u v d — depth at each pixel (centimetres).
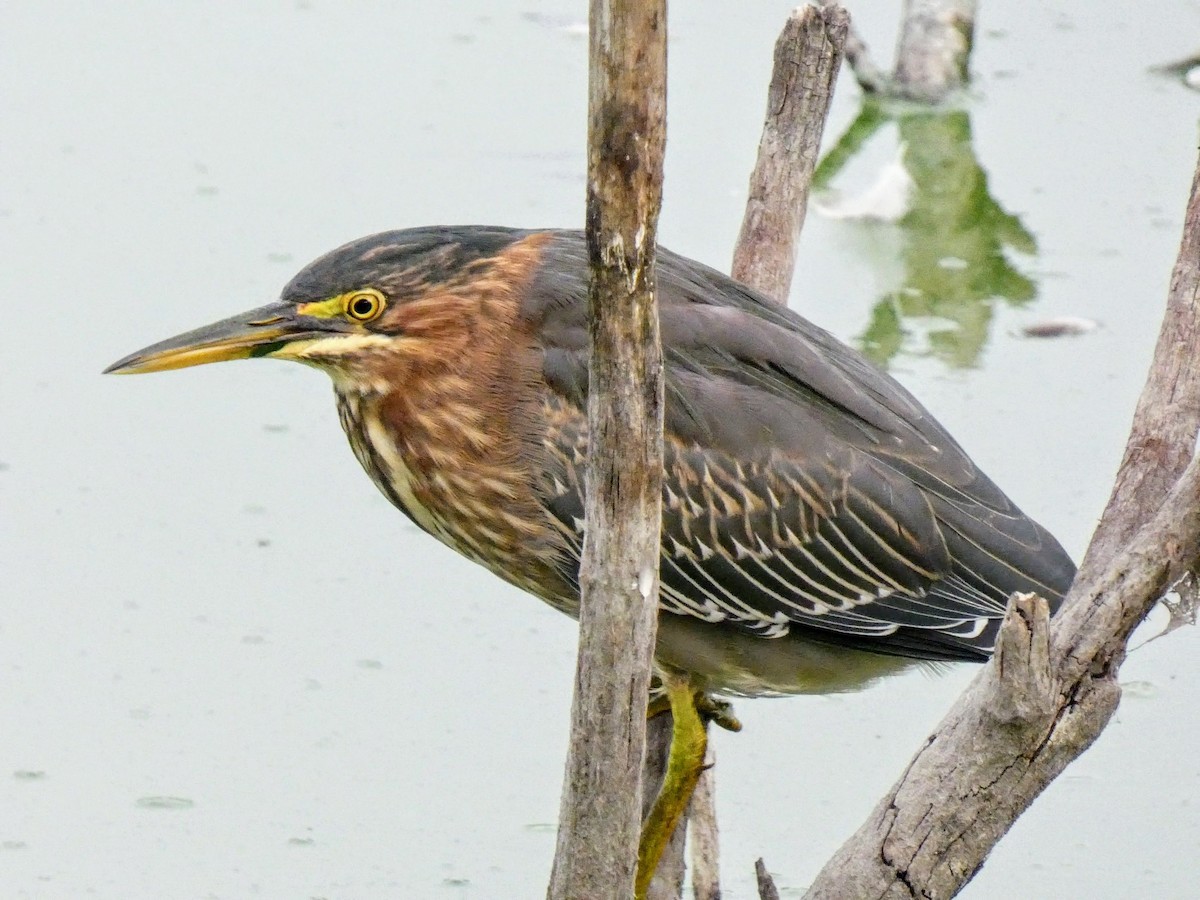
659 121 612
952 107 1952
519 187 1755
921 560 1009
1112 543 805
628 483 653
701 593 1027
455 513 1041
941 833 741
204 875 1116
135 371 988
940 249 1723
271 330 997
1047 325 1589
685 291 1030
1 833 1149
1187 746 1211
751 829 1156
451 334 1004
